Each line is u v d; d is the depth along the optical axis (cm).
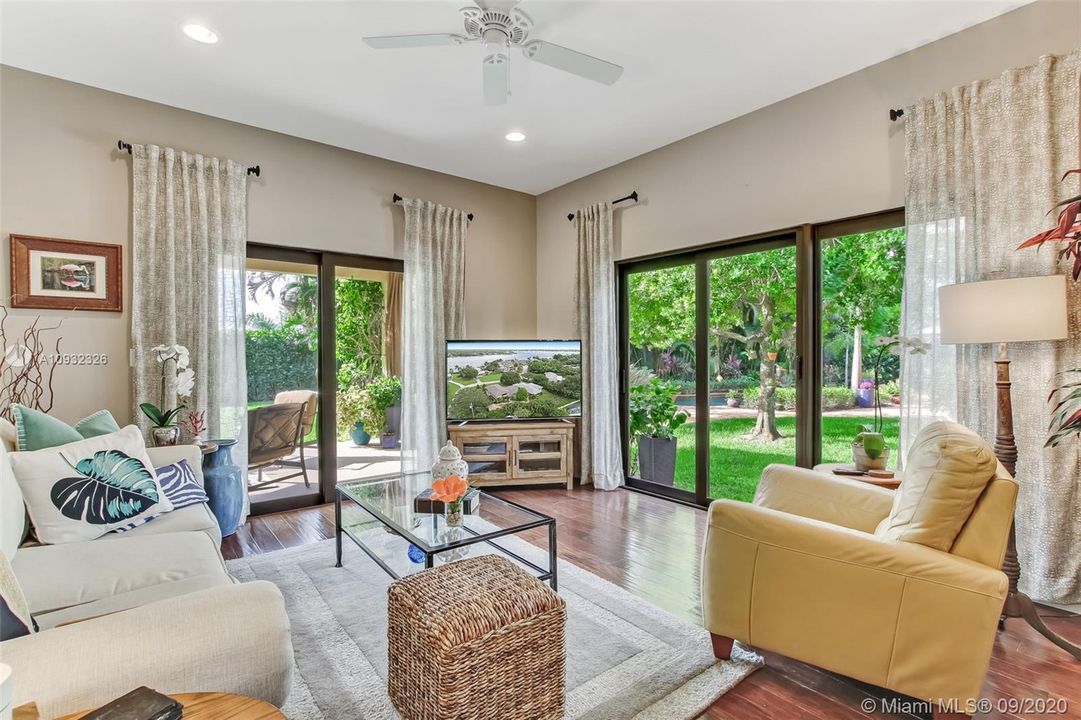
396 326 445
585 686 180
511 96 324
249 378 375
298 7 236
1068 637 209
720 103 336
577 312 476
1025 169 236
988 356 247
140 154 319
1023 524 238
